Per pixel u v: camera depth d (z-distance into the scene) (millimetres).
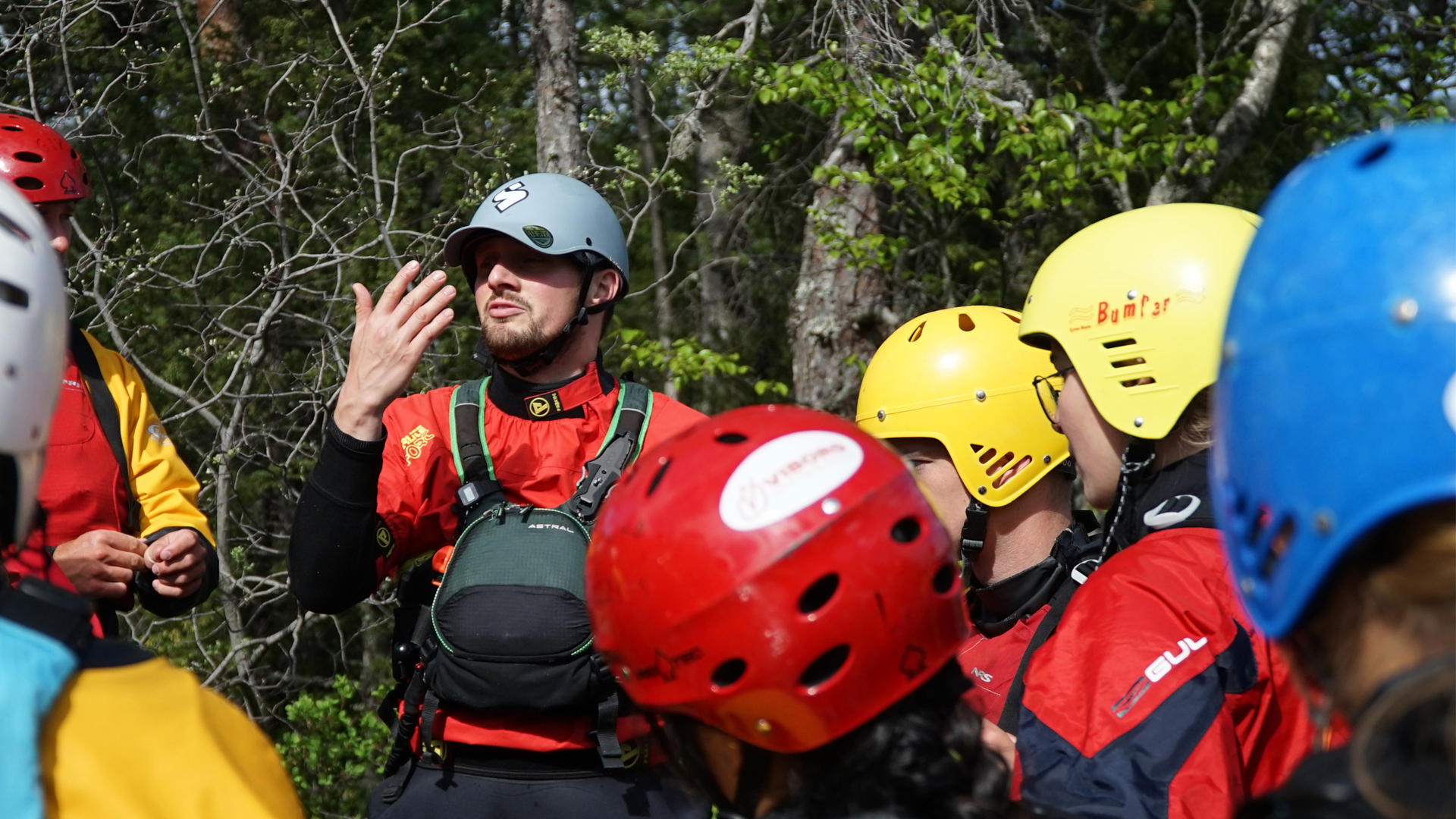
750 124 12094
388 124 9891
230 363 8289
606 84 7629
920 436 2822
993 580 2797
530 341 3184
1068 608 1946
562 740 2920
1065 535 2658
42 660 1214
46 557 2826
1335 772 943
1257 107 8398
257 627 8125
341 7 10727
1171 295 2143
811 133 11312
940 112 7176
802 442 1373
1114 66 11047
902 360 2924
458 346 7355
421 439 3168
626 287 3422
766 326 12203
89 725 1229
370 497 2939
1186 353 2111
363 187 8180
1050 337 2346
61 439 3049
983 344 2867
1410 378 879
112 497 3127
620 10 12625
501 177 8148
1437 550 875
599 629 1438
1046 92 10680
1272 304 971
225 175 9859
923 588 1349
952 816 1329
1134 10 10438
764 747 1359
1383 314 896
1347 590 929
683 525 1339
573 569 2906
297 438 8172
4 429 1323
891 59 7883
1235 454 1007
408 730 3002
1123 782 1719
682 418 3221
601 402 3225
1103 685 1795
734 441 1397
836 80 7383
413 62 10922
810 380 8984
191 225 9195
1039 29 10047
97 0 7680
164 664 1360
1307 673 999
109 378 3250
